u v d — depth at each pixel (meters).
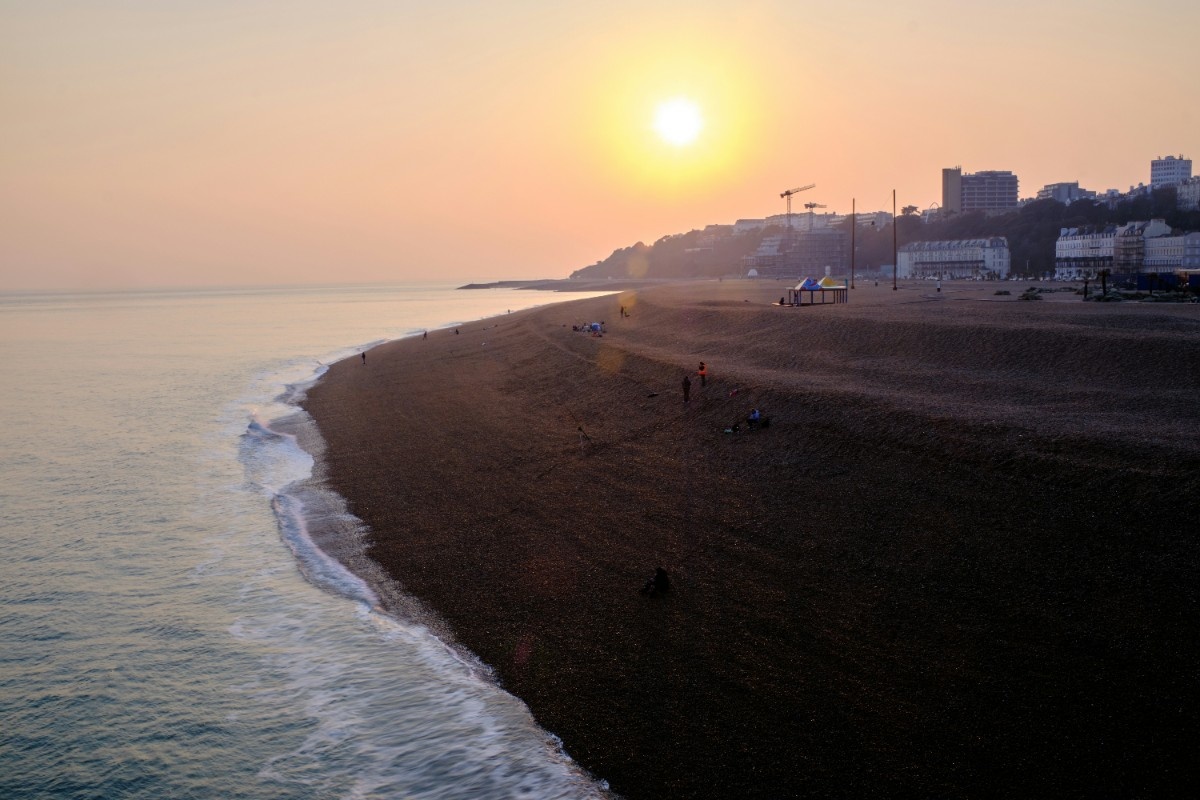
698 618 24.94
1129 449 30.47
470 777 19.12
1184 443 30.53
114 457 53.69
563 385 63.75
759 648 22.89
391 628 26.81
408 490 41.28
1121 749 17.41
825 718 19.58
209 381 92.94
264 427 62.00
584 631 25.02
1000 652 21.19
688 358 65.12
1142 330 56.12
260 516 39.50
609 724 20.42
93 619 28.94
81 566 33.91
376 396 72.00
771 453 39.19
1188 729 17.69
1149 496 26.91
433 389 72.31
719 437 42.94
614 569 29.11
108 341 156.38
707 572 27.98
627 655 23.39
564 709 21.30
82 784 20.09
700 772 18.33
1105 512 26.81
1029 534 26.64
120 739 21.84
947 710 19.31
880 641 22.44
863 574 26.27
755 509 32.88
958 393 44.41
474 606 27.59
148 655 26.22
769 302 117.06
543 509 36.19
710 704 20.66
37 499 43.84
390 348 114.25
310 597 29.77
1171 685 19.00
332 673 24.34
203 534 37.31
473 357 91.50
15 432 63.09
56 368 109.00
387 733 21.17
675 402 50.91
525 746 20.05
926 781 17.25
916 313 79.44
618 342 80.19
